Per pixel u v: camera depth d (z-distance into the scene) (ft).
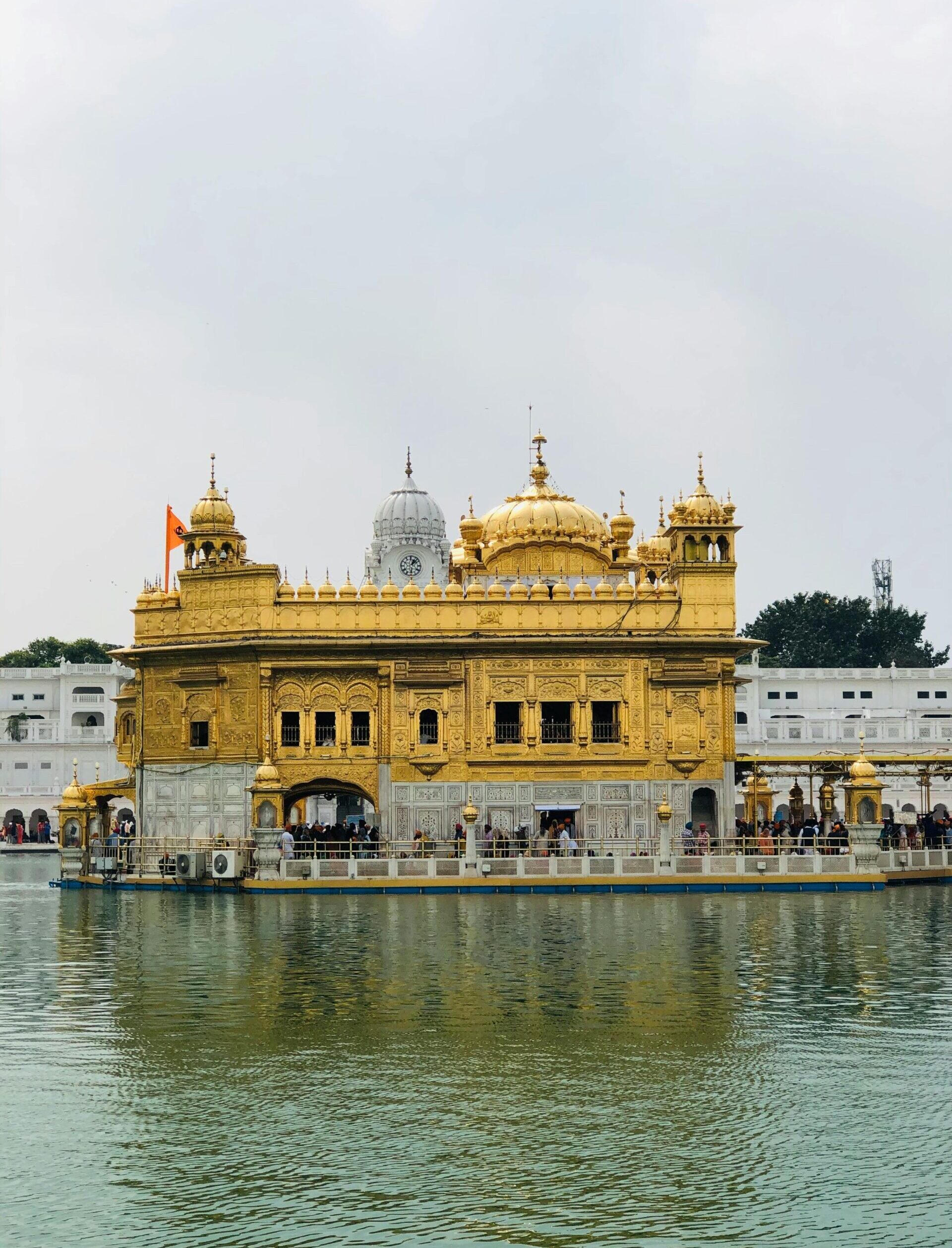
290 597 213.66
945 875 207.82
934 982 112.16
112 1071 84.84
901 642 509.76
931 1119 75.77
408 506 408.67
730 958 124.77
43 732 412.36
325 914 163.02
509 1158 70.23
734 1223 62.95
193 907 174.29
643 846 209.77
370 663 211.61
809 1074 83.92
